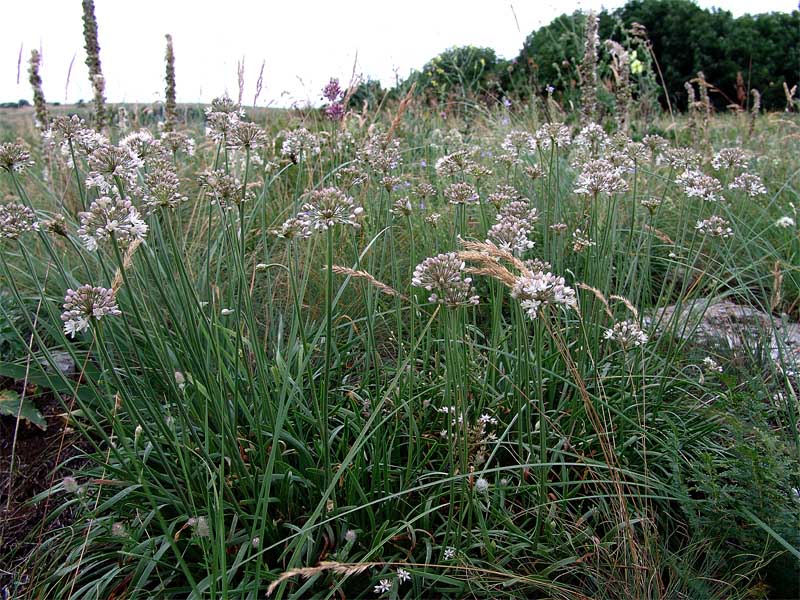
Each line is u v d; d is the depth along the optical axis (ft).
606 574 6.83
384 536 7.33
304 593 7.06
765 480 6.98
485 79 31.55
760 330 9.81
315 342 8.31
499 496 7.69
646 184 16.48
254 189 13.16
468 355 8.89
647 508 7.63
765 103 52.95
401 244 13.65
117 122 19.47
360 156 11.68
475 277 12.10
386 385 9.18
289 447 8.49
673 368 9.68
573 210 14.88
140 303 10.15
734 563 7.27
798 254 13.87
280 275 12.51
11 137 22.53
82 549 7.17
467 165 11.05
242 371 9.04
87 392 9.43
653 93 26.13
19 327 11.14
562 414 8.73
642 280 10.37
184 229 14.17
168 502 7.72
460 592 6.75
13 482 9.37
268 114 20.66
